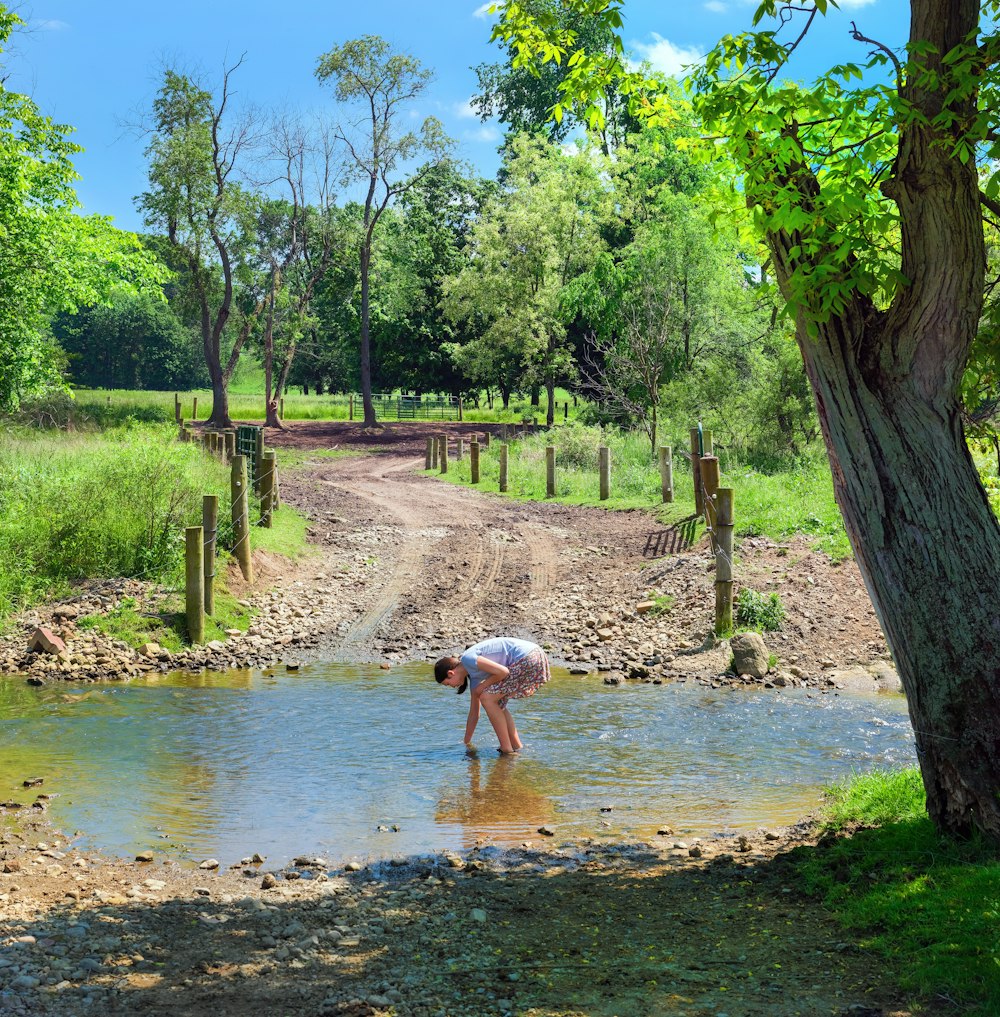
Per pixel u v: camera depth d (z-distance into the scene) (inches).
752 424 1000.9
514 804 296.0
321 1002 171.0
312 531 776.9
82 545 578.2
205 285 1843.0
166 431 863.1
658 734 368.5
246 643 517.3
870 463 227.1
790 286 229.8
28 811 287.0
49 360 1103.6
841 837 246.1
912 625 222.2
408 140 1860.2
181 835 270.8
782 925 200.2
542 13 291.7
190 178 1738.4
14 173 984.9
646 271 1342.3
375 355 2544.3
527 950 193.6
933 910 190.1
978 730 215.8
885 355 226.7
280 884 236.1
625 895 224.7
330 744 355.6
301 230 1950.1
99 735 364.5
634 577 614.5
